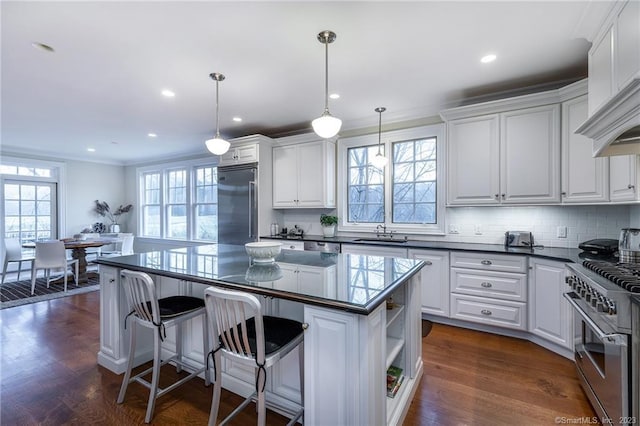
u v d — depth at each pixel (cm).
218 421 177
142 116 381
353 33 205
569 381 214
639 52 141
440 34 207
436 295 315
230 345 143
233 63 246
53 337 293
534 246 306
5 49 221
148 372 213
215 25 196
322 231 441
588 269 184
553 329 249
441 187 357
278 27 198
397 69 258
